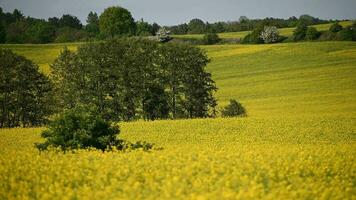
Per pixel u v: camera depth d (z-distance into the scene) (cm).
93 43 6844
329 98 7931
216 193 1443
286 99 8100
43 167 1875
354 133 4216
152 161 2073
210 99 7088
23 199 1463
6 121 6612
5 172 1805
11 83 6550
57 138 2498
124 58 6681
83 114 2575
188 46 7050
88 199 1420
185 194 1510
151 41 7119
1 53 6719
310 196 1588
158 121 5256
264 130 4441
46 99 6650
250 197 1401
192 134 4259
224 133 4309
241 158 2211
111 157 2145
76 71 6675
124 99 6650
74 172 1795
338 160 2236
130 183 1623
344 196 1672
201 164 1989
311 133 4241
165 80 7006
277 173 1933
